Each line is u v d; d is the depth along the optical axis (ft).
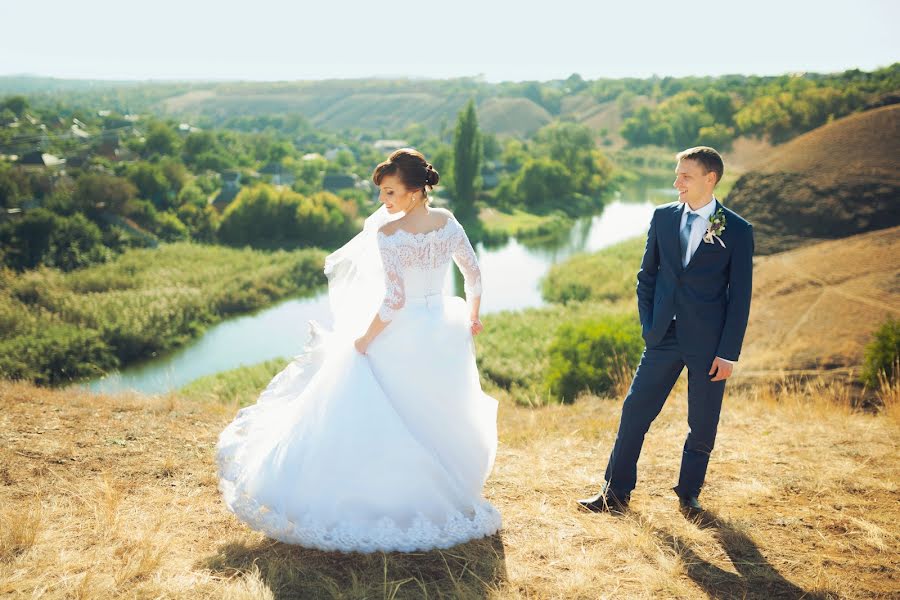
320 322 10.73
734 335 10.33
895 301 71.51
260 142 515.50
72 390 19.86
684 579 9.02
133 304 118.52
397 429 9.35
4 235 163.94
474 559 9.44
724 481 12.51
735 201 123.54
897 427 16.10
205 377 84.38
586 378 51.83
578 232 240.53
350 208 236.22
